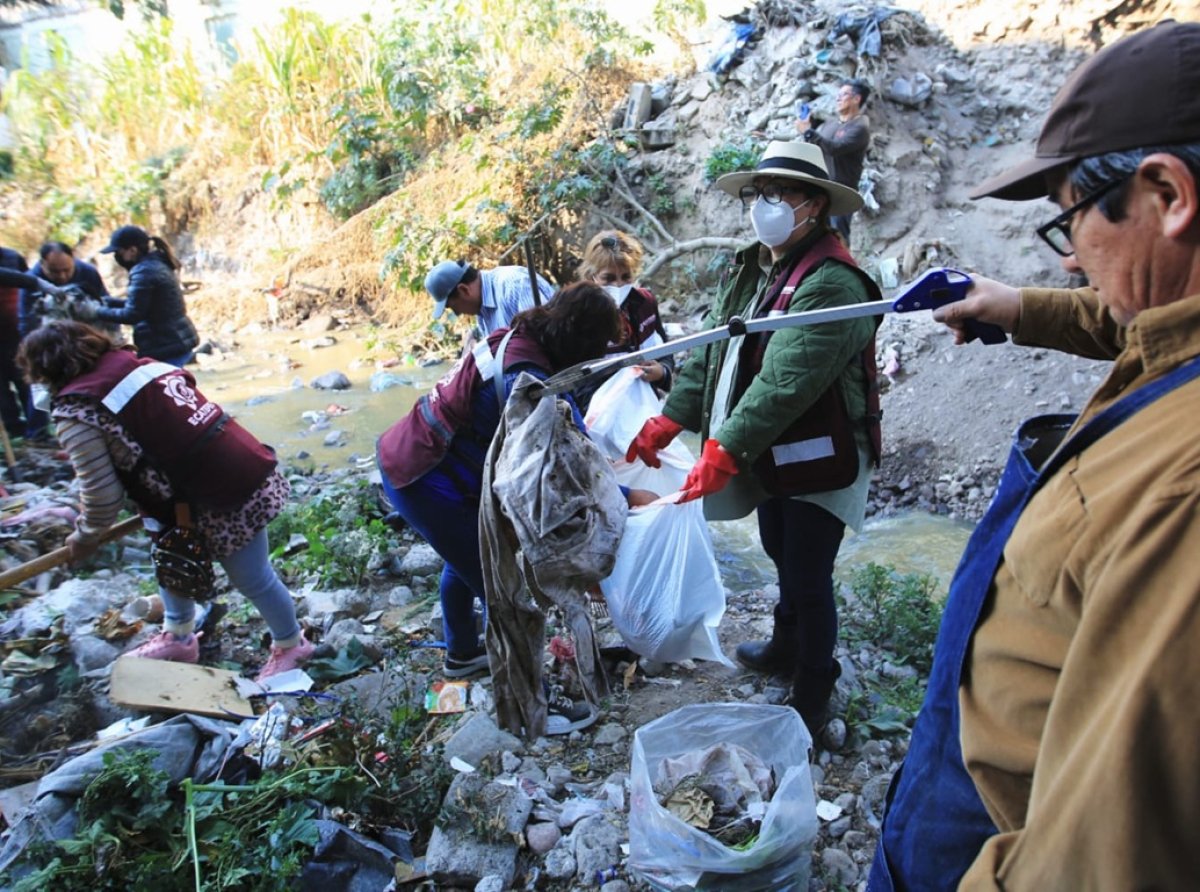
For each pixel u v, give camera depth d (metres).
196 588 3.07
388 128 10.23
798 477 2.62
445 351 8.72
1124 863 0.81
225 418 3.04
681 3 9.72
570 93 9.17
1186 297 0.93
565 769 2.76
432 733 2.98
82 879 2.12
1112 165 0.93
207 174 11.94
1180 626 0.78
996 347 5.95
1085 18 7.43
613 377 3.35
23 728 2.94
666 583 2.84
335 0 11.95
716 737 2.53
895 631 3.52
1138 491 0.86
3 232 11.33
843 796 2.62
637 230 8.38
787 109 7.85
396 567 4.18
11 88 12.86
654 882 2.17
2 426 5.56
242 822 2.35
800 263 2.58
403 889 2.37
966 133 7.60
